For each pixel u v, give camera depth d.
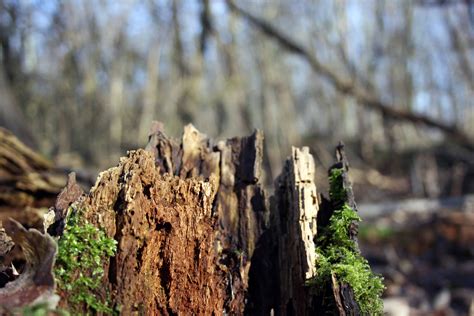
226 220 1.99
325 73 9.81
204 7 9.60
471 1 11.25
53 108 20.34
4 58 11.21
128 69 21.89
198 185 1.67
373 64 18.48
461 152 14.32
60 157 8.24
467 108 19.12
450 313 5.45
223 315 1.77
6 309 1.22
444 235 8.32
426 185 14.22
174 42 12.17
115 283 1.46
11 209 2.76
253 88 22.94
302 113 26.20
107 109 19.09
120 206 1.52
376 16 19.66
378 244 8.61
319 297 1.70
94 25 18.50
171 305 1.58
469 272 6.83
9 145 3.15
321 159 17.81
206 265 1.65
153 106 18.20
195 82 12.14
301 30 19.69
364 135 18.05
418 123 10.00
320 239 1.83
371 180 15.56
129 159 1.63
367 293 1.69
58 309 1.31
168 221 1.58
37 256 1.32
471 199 10.71
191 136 2.15
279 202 2.00
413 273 6.98
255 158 2.10
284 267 1.87
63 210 1.65
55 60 19.11
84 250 1.44
